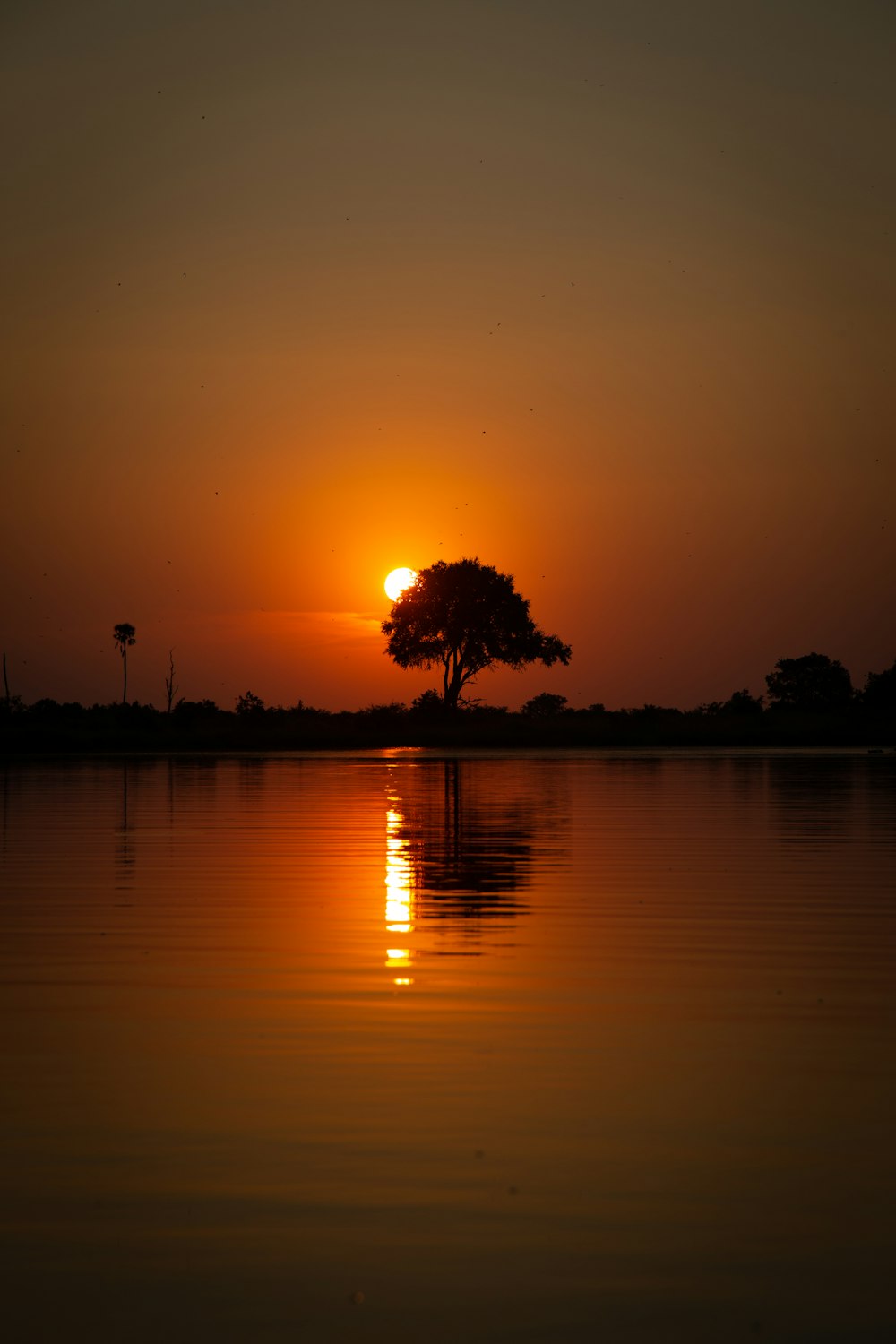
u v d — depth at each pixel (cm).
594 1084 786
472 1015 963
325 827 2573
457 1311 506
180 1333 492
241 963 1162
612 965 1151
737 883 1689
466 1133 696
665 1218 586
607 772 5066
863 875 1762
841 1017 957
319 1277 534
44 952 1212
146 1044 883
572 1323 498
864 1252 553
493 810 3042
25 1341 487
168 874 1803
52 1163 654
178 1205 601
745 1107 743
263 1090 773
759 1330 493
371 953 1208
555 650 12562
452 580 12244
